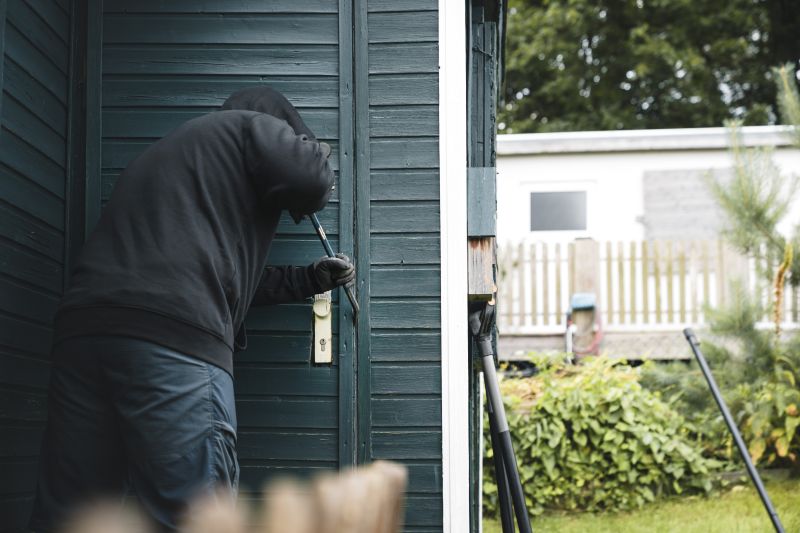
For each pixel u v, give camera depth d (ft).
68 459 7.52
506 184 32.32
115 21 10.64
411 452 10.27
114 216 7.83
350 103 10.64
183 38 10.66
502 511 10.98
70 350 7.50
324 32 10.73
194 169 7.89
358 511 1.55
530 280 31.37
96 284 7.51
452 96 10.60
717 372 20.97
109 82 10.58
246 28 10.71
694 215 31.71
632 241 31.17
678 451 19.72
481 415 14.01
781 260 21.08
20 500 9.02
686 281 30.96
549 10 57.72
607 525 18.07
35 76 9.45
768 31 57.82
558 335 31.12
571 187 32.17
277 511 1.53
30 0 9.32
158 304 7.41
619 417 19.72
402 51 10.68
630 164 32.07
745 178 21.39
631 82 58.85
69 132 10.29
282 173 7.91
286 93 10.67
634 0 58.03
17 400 8.97
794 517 17.84
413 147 10.59
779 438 20.34
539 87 59.62
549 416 19.79
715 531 17.10
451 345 10.34
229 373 7.73
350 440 10.28
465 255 10.43
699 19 57.57
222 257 7.78
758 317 21.06
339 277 9.78
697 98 57.57
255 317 10.47
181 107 10.59
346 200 10.55
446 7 10.66
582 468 19.63
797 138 21.65
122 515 1.60
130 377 7.34
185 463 7.34
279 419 10.36
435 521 10.16
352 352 10.37
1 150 8.64
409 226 10.51
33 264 9.38
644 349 30.66
